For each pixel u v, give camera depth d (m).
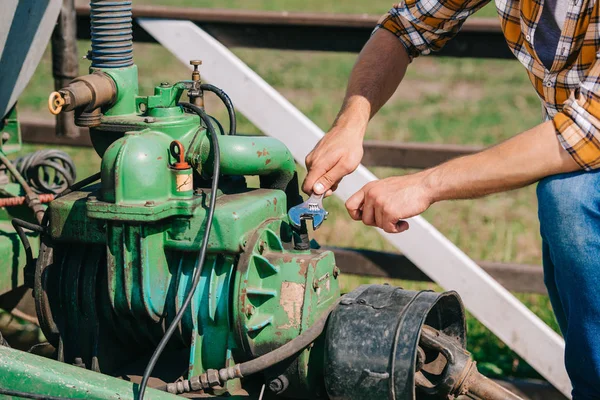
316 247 2.26
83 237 2.11
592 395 2.08
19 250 2.65
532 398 3.19
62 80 3.54
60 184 3.09
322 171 2.12
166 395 1.92
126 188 1.96
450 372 1.99
